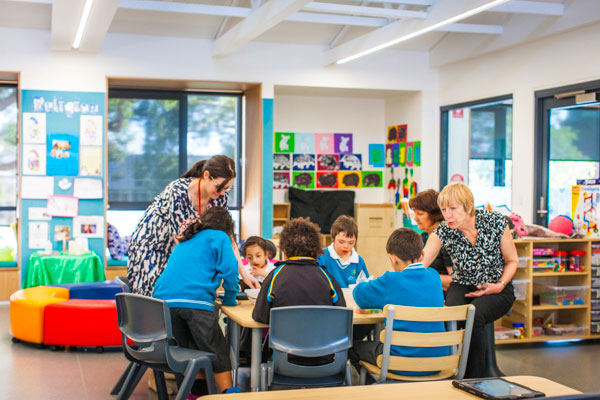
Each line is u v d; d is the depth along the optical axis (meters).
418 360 3.44
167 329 3.34
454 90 9.02
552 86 7.28
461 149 9.34
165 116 9.14
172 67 8.41
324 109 10.05
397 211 9.93
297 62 8.90
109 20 6.44
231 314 3.80
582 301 6.52
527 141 7.66
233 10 6.89
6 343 6.12
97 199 8.16
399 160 9.88
